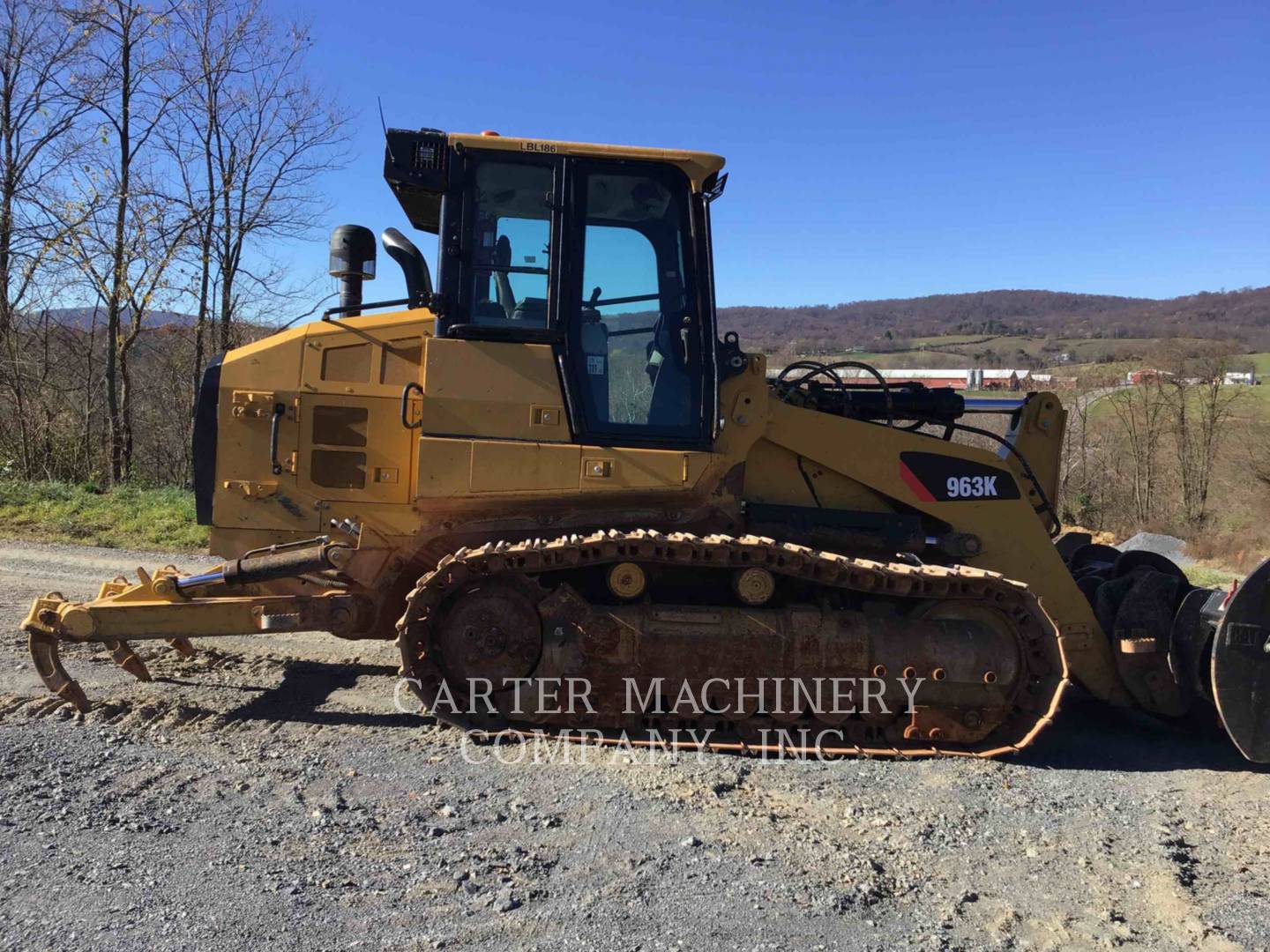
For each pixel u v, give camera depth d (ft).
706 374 15.08
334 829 11.30
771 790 13.17
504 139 14.75
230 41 49.96
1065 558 21.17
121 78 48.08
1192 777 14.61
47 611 15.24
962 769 14.30
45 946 8.61
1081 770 14.75
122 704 15.69
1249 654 14.40
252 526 16.08
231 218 52.42
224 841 10.87
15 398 50.11
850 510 16.19
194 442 16.28
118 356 51.16
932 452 16.35
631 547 14.38
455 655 14.74
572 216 14.89
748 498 16.19
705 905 9.87
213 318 53.31
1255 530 54.39
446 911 9.55
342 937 9.01
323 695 16.85
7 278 49.26
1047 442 19.04
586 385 14.93
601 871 10.53
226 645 20.13
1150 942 9.52
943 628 15.02
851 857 11.14
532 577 14.88
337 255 16.98
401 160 14.73
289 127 52.24
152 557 31.09
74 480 49.24
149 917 9.19
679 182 15.10
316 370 16.03
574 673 14.70
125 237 48.67
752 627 14.82
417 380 16.02
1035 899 10.34
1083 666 16.67
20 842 10.60
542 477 14.67
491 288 14.89
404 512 16.02
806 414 16.02
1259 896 10.61
